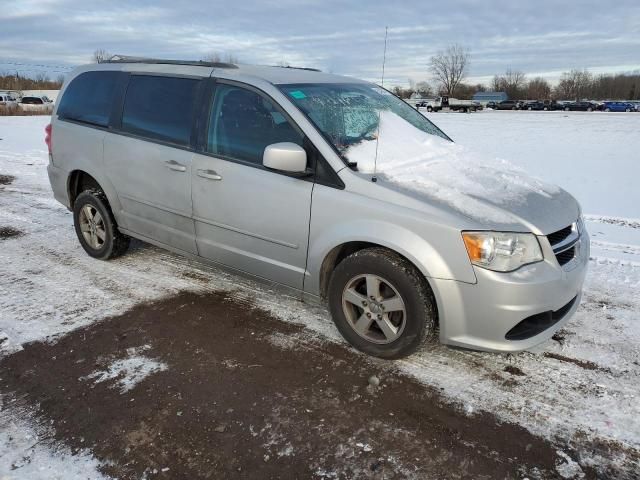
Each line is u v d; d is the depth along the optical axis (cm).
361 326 322
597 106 6038
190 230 398
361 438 255
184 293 414
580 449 251
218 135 370
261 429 260
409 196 295
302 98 348
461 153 390
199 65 397
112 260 483
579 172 1017
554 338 352
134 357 322
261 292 418
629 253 521
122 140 428
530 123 2859
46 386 292
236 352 330
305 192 325
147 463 238
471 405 281
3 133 1630
